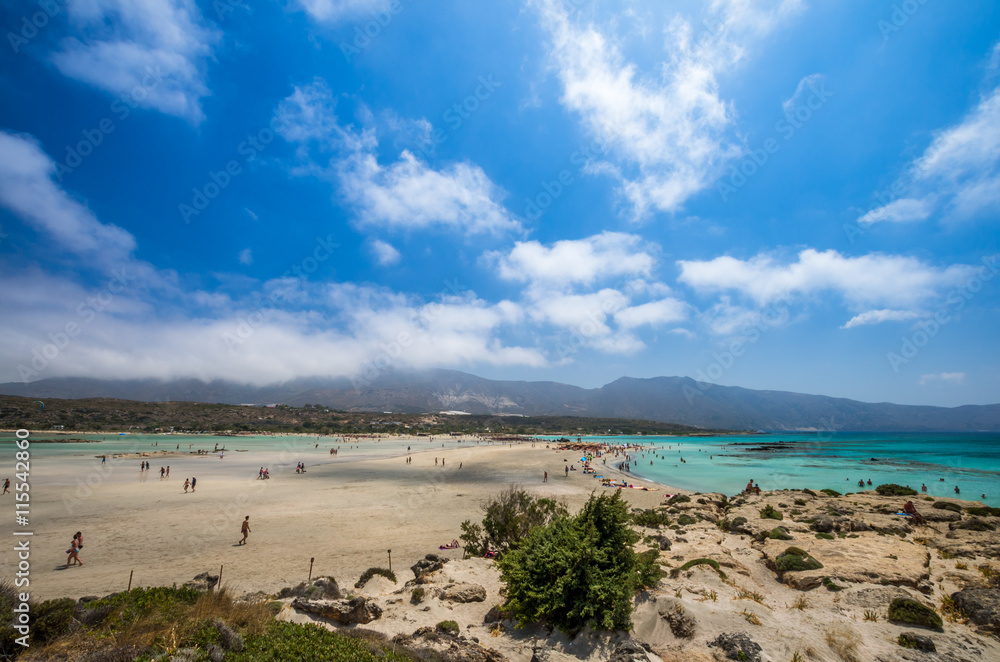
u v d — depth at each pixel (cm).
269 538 2427
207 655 786
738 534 1809
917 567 1190
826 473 7025
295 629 949
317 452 9606
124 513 3067
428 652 905
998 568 1199
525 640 966
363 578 1526
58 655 734
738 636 815
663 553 1436
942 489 5000
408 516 3030
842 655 782
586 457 8919
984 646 806
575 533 1055
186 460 7075
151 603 1007
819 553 1347
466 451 10575
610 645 894
